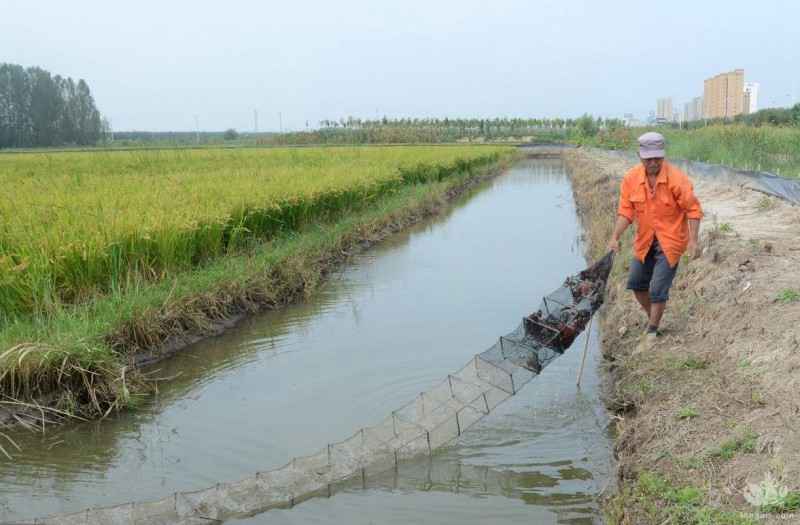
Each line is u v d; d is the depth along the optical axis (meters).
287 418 6.62
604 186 21.16
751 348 5.49
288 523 4.89
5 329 7.47
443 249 15.27
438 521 4.87
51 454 6.10
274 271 11.18
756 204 12.45
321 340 8.91
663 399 5.48
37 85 86.81
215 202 12.41
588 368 7.56
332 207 16.19
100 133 95.44
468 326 9.30
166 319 8.75
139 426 6.64
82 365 7.07
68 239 9.04
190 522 4.89
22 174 21.00
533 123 106.94
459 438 6.04
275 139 89.00
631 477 4.73
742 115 42.59
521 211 22.34
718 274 7.41
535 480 5.38
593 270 6.75
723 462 4.24
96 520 4.85
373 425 6.38
